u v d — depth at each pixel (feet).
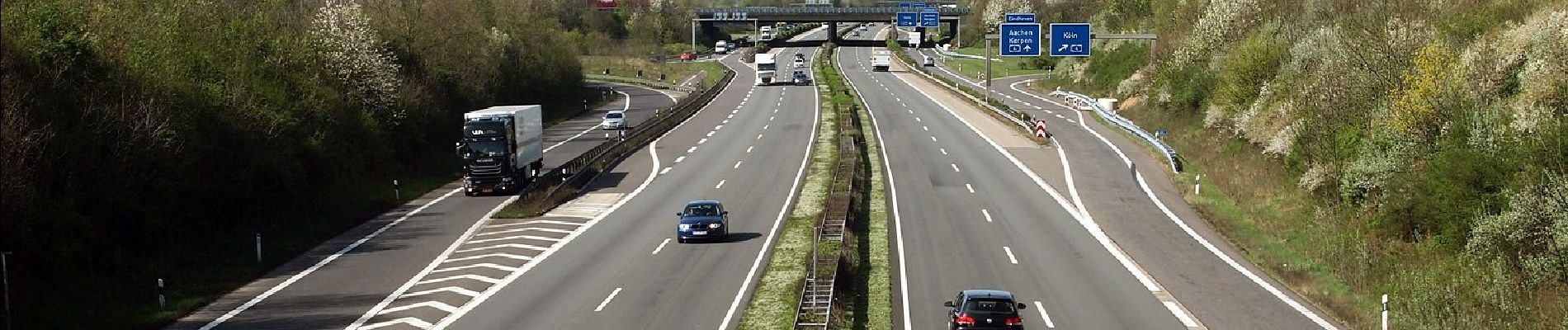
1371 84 187.83
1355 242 152.66
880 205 189.57
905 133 299.58
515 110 209.26
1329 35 223.10
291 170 185.88
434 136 266.57
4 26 146.41
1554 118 141.49
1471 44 180.65
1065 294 125.49
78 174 135.54
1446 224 141.69
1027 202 191.62
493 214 180.04
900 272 137.49
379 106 240.12
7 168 119.65
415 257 148.56
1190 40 317.42
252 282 134.82
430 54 289.12
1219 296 124.98
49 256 123.65
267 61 217.15
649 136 292.81
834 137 288.71
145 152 146.30
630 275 135.33
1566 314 111.96
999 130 301.43
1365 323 114.32
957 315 99.30
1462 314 116.78
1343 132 185.26
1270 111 222.48
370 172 221.66
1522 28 172.04
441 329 109.40
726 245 154.71
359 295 125.80
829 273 120.67
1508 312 117.39
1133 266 141.28
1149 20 418.10
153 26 193.77
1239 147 231.30
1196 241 157.89
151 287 129.08
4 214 118.93
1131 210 183.62
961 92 410.31
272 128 187.21
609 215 181.88
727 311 116.06
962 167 235.20
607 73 545.03
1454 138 153.58
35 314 112.68
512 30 375.86
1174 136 274.16
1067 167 230.68
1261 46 254.06
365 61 241.14
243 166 172.04
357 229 172.65
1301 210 177.68
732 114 360.07
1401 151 161.17
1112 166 231.09
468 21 320.29
